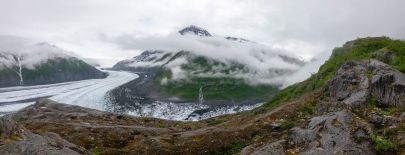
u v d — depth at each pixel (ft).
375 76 95.40
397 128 72.08
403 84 86.89
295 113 100.58
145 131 115.03
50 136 76.95
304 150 71.77
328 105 94.32
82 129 115.55
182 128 134.72
